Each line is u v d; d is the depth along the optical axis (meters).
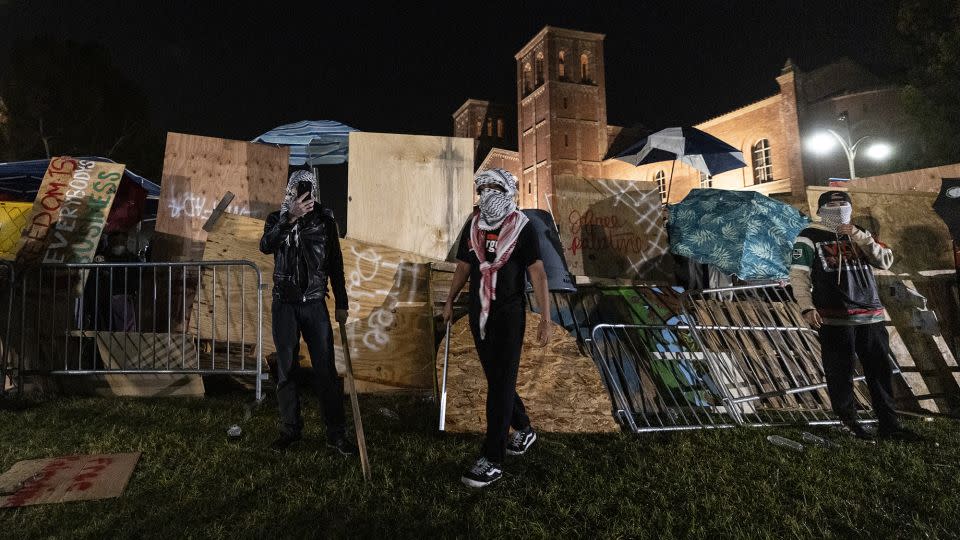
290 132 10.81
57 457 3.82
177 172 7.26
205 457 3.81
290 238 3.98
